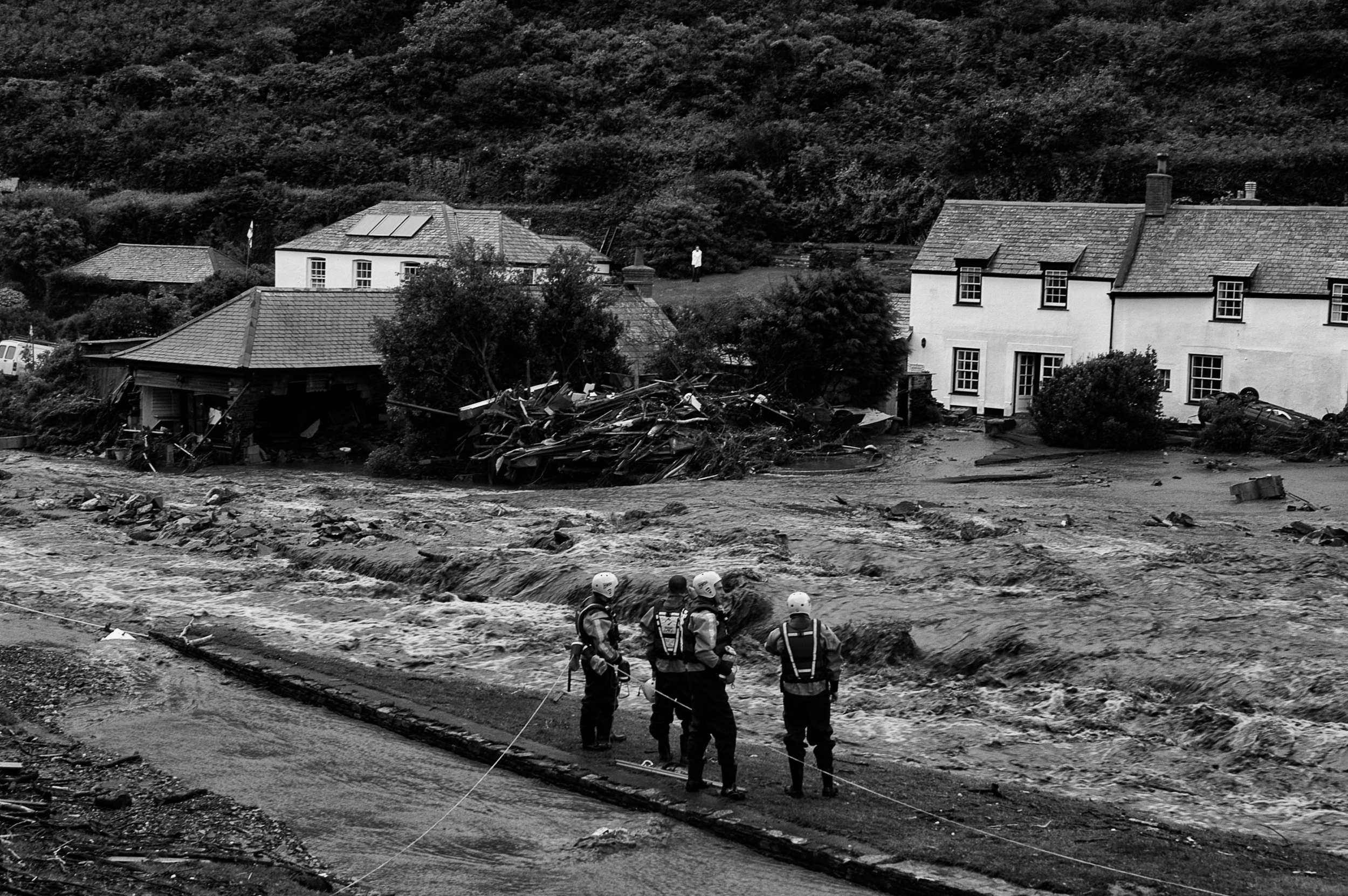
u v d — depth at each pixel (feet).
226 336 156.15
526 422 141.18
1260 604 74.95
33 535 107.34
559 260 155.94
